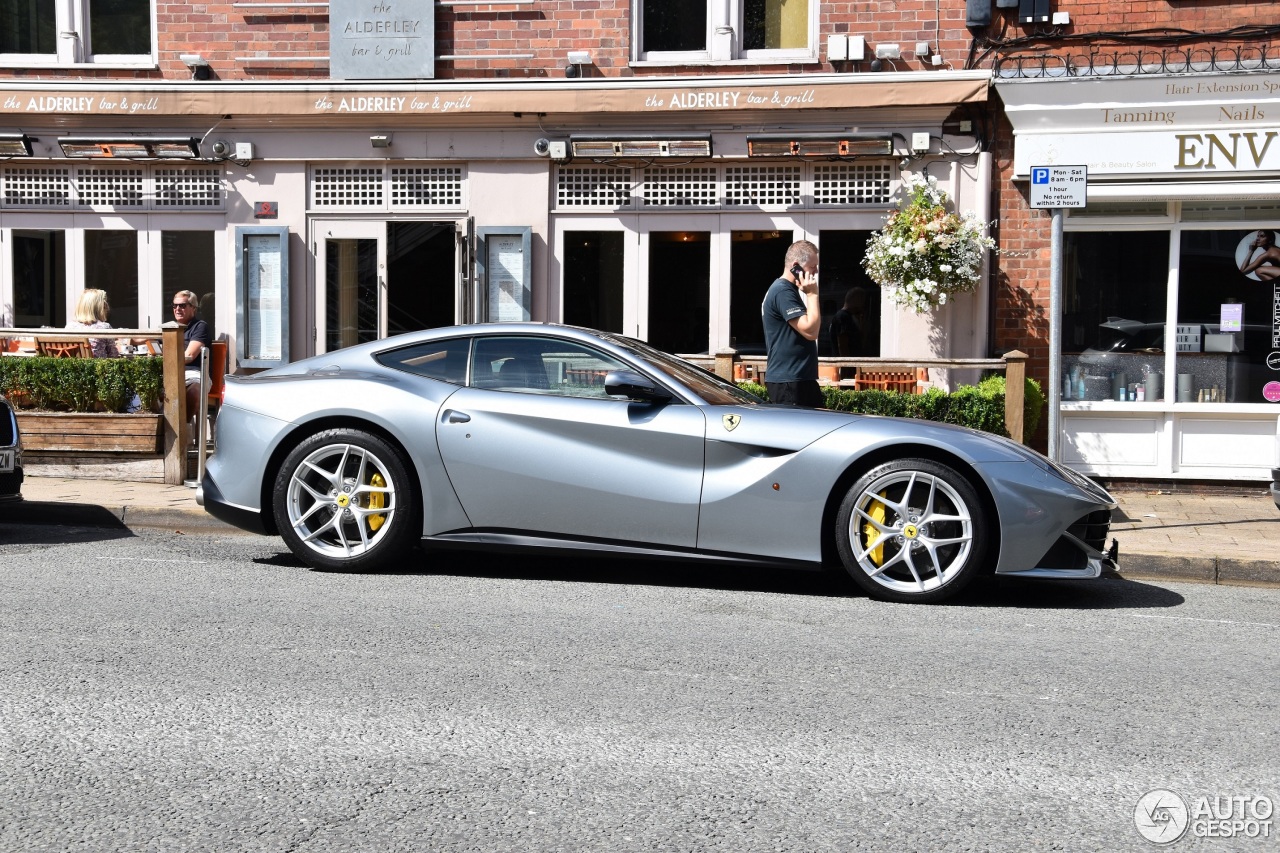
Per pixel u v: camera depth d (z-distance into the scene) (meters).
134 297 12.48
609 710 4.19
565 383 6.52
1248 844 3.16
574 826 3.20
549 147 11.81
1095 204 11.33
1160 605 6.46
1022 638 5.45
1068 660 5.05
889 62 11.55
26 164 12.40
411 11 11.98
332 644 5.02
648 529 6.25
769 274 11.89
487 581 6.50
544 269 12.09
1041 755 3.82
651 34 12.03
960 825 3.26
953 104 11.26
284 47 12.20
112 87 12.09
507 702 4.26
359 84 11.94
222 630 5.22
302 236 12.29
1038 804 3.41
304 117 12.05
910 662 4.94
